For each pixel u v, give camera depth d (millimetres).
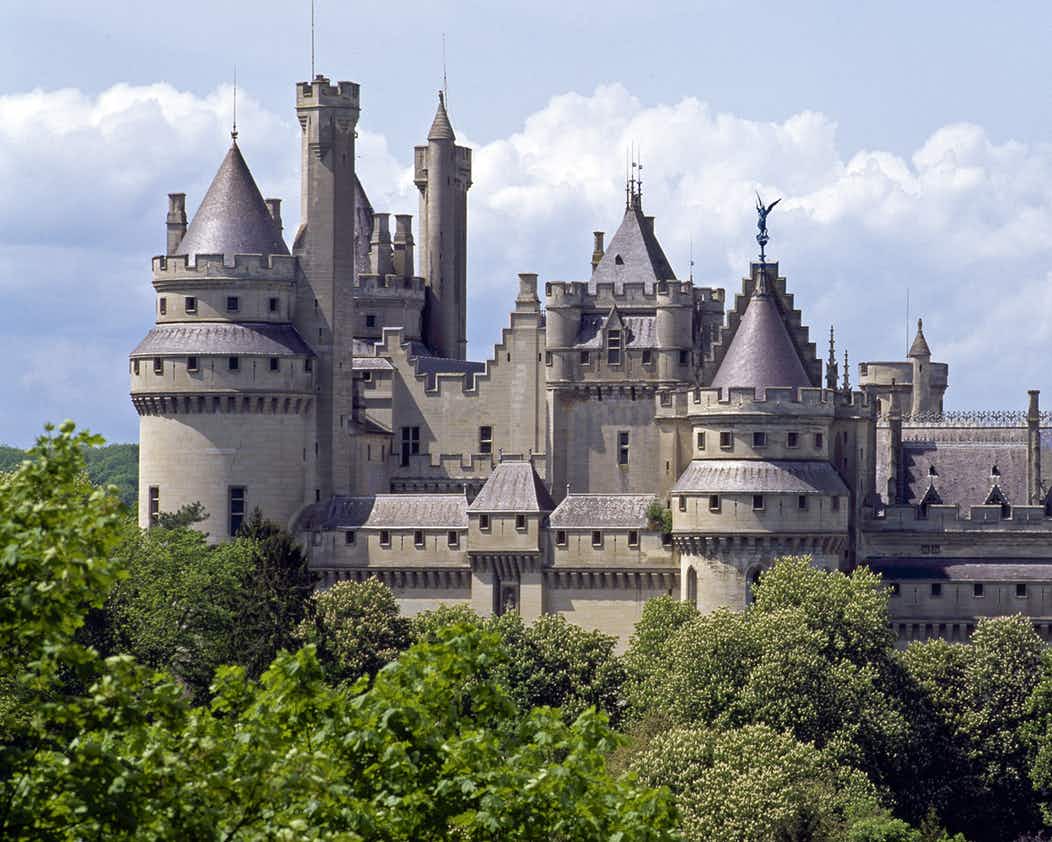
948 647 187000
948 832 180250
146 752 82625
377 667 186750
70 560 80312
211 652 181375
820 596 185750
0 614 80125
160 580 184000
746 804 154625
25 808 80000
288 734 91000
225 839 83938
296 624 185750
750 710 175000
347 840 82000
